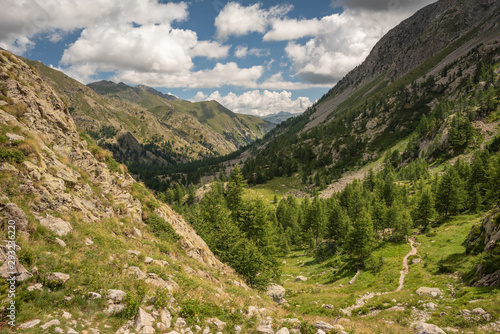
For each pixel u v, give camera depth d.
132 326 9.88
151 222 24.66
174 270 17.55
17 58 21.48
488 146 123.62
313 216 83.12
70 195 16.80
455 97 193.62
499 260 27.14
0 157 13.77
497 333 17.53
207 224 45.59
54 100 23.06
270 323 15.27
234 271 30.34
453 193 72.38
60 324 8.54
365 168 181.50
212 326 12.41
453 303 24.52
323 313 29.36
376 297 31.92
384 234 69.94
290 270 67.75
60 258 11.80
